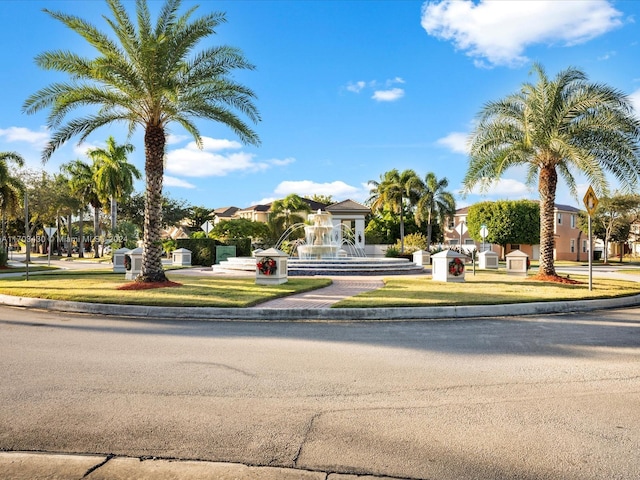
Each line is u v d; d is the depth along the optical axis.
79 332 8.81
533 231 52.66
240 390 5.27
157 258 16.36
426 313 11.12
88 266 34.09
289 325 9.86
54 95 15.99
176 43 15.88
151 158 16.66
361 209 56.53
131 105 16.66
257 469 3.44
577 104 17.56
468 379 5.77
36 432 4.05
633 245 71.69
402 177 53.84
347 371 6.11
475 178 19.81
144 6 15.88
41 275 22.14
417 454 3.70
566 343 7.99
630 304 13.77
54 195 51.44
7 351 7.13
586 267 39.44
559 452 3.74
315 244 29.91
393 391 5.29
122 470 3.41
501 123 19.27
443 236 66.94
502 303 11.91
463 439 3.98
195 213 73.38
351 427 4.23
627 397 5.10
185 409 4.64
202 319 10.66
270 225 49.47
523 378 5.82
